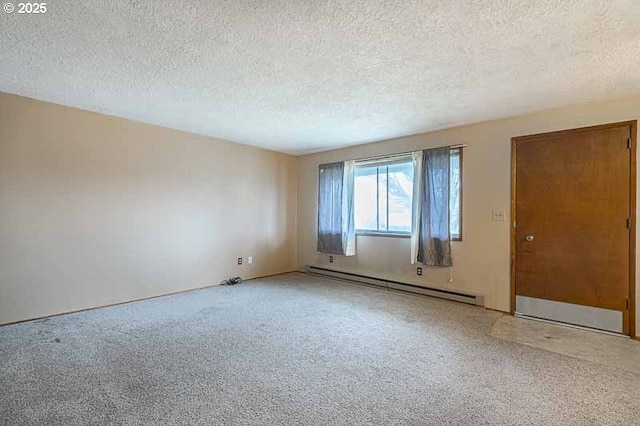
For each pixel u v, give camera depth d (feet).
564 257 11.11
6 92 10.30
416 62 7.91
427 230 14.06
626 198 10.06
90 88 9.80
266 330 10.29
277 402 6.44
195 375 7.45
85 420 5.83
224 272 16.70
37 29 6.52
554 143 11.27
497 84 9.20
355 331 10.28
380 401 6.51
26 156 10.82
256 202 18.13
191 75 8.76
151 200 13.92
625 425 5.82
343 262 17.84
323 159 18.92
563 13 5.92
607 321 10.35
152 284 13.99
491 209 12.65
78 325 10.55
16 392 6.68
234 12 5.94
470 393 6.81
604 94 9.92
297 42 7.00
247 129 14.39
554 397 6.67
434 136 14.29
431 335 9.98
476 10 5.85
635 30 6.45
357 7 5.78
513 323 11.10
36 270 11.05
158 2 5.64
